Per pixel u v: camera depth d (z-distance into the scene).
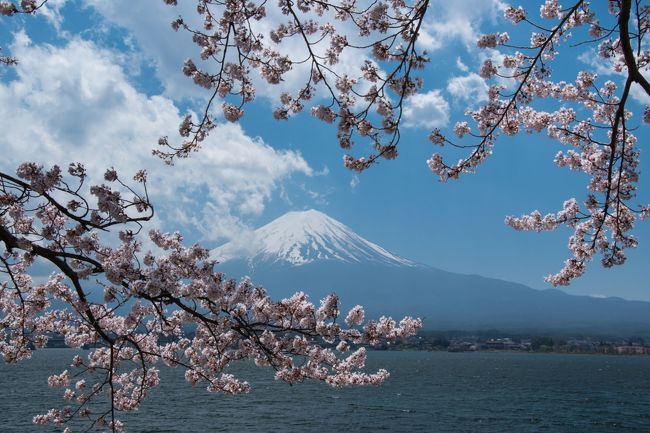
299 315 8.59
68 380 10.56
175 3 8.23
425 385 92.38
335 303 8.56
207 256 8.17
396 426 48.25
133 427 42.34
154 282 7.12
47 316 10.14
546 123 9.77
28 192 6.91
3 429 38.12
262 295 8.56
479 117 8.80
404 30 6.73
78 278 7.55
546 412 58.53
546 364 194.62
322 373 9.09
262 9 7.87
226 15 7.84
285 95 8.16
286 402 63.28
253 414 52.59
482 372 135.50
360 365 9.16
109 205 6.84
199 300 8.23
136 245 8.28
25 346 9.86
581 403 67.44
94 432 31.12
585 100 9.64
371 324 8.59
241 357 9.24
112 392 8.20
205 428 43.75
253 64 8.30
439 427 48.19
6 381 75.44
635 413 58.50
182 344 10.16
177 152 8.37
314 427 46.62
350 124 6.96
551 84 9.65
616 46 8.75
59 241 7.93
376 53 6.88
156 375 10.39
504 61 9.05
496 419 53.06
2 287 9.73
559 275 9.28
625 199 8.85
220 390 9.52
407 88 6.80
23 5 7.64
